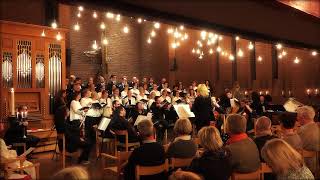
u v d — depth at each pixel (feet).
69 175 6.10
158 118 30.83
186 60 49.62
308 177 8.16
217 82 50.55
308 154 13.30
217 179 9.75
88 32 43.96
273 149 8.28
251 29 18.75
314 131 13.83
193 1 12.57
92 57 44.11
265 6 13.24
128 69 48.93
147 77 50.19
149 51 50.06
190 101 35.24
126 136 22.57
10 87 26.30
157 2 12.59
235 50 48.91
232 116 11.50
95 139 25.04
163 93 37.24
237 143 11.12
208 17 15.29
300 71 43.09
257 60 46.78
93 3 11.94
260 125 12.96
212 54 50.98
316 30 19.30
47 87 28.37
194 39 50.49
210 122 24.11
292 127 13.21
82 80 42.98
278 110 32.35
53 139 26.78
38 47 28.04
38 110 27.76
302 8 14.74
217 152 10.06
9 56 26.37
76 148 21.62
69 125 21.90
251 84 47.19
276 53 45.11
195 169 9.93
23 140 22.43
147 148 11.51
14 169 14.21
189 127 12.82
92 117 25.54
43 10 30.40
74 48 42.34
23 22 29.04
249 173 10.78
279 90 44.70
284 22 16.74
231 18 15.61
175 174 6.19
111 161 22.58
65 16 40.70
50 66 28.68
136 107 29.01
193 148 12.60
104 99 30.96
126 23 48.70
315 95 41.73
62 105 22.94
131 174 11.51
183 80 49.24
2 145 15.02
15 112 26.09
